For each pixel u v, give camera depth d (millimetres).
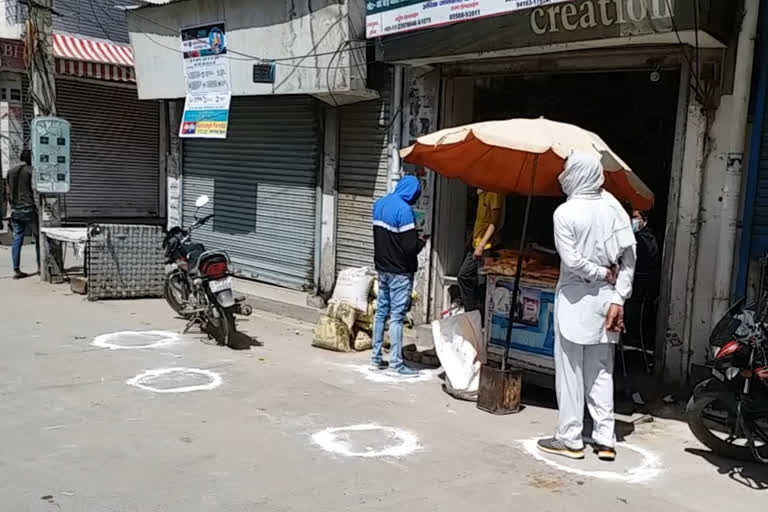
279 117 9859
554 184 5988
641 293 6195
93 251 9344
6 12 14789
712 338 4730
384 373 6602
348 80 8133
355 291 7566
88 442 4680
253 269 10516
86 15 16453
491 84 8172
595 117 7930
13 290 9953
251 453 4605
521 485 4293
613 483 4391
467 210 8258
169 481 4148
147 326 8078
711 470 4660
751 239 5828
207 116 10164
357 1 8055
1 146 14891
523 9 6148
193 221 11445
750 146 5766
